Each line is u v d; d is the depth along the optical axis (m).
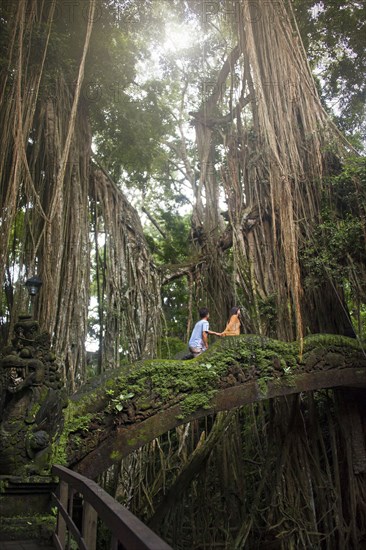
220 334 9.94
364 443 11.08
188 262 14.20
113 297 11.56
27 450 6.14
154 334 12.05
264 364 8.95
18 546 4.86
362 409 11.35
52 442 6.45
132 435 7.40
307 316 11.34
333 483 11.26
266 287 11.69
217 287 13.45
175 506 10.95
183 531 12.10
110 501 2.75
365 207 10.81
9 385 6.43
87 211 11.56
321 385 9.57
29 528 5.27
